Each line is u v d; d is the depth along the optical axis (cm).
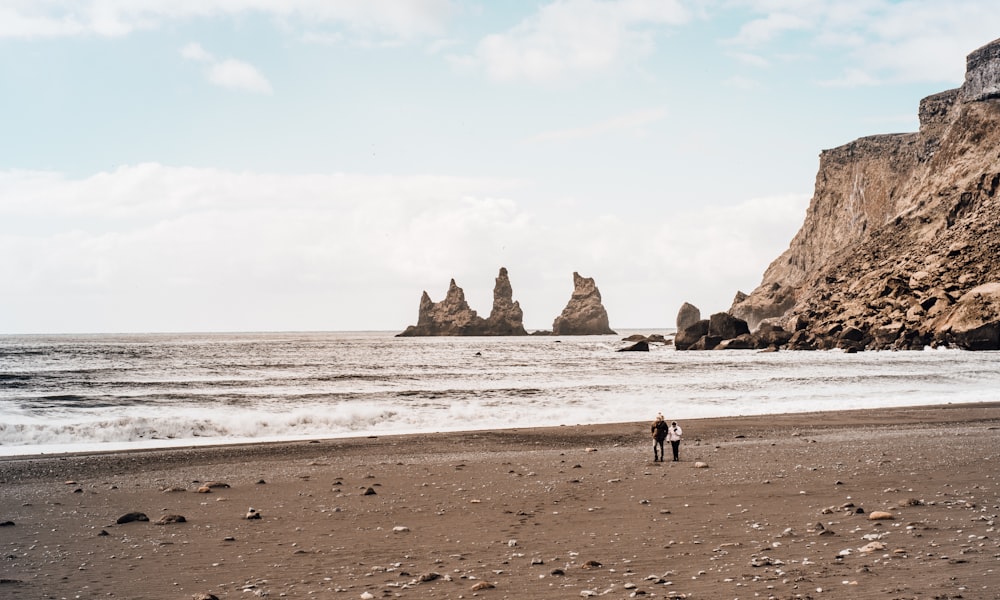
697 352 13425
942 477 1738
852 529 1189
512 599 870
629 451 2597
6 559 1120
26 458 2572
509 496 1655
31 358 10112
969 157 15162
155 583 979
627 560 1049
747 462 2156
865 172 19488
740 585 895
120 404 4438
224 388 5612
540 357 11819
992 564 940
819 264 19225
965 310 10788
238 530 1330
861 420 3594
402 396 4950
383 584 956
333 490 1786
